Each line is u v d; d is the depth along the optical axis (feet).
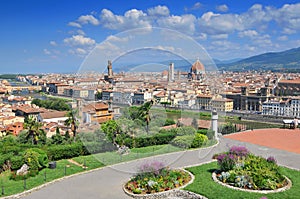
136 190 39.99
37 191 42.80
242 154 47.06
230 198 37.04
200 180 43.47
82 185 44.65
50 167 52.90
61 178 47.50
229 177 42.16
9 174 50.21
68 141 72.54
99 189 42.86
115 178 47.24
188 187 40.86
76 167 53.11
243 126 118.83
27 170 49.62
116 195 40.60
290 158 60.75
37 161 50.90
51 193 41.93
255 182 40.29
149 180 40.96
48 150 58.39
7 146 61.87
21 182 45.85
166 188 40.52
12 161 51.98
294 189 39.70
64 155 60.29
